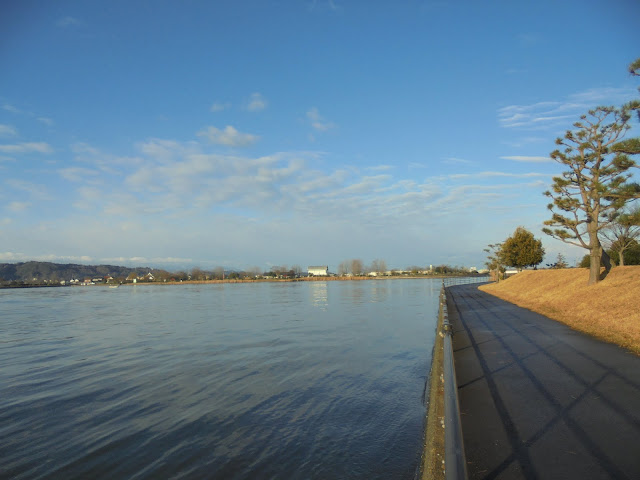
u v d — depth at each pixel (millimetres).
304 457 6707
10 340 22141
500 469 4641
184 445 7410
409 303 39219
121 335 22734
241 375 12305
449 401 3838
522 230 49188
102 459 7000
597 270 20562
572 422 5934
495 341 13133
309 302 44906
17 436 8148
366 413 8648
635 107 18328
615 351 10523
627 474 4418
